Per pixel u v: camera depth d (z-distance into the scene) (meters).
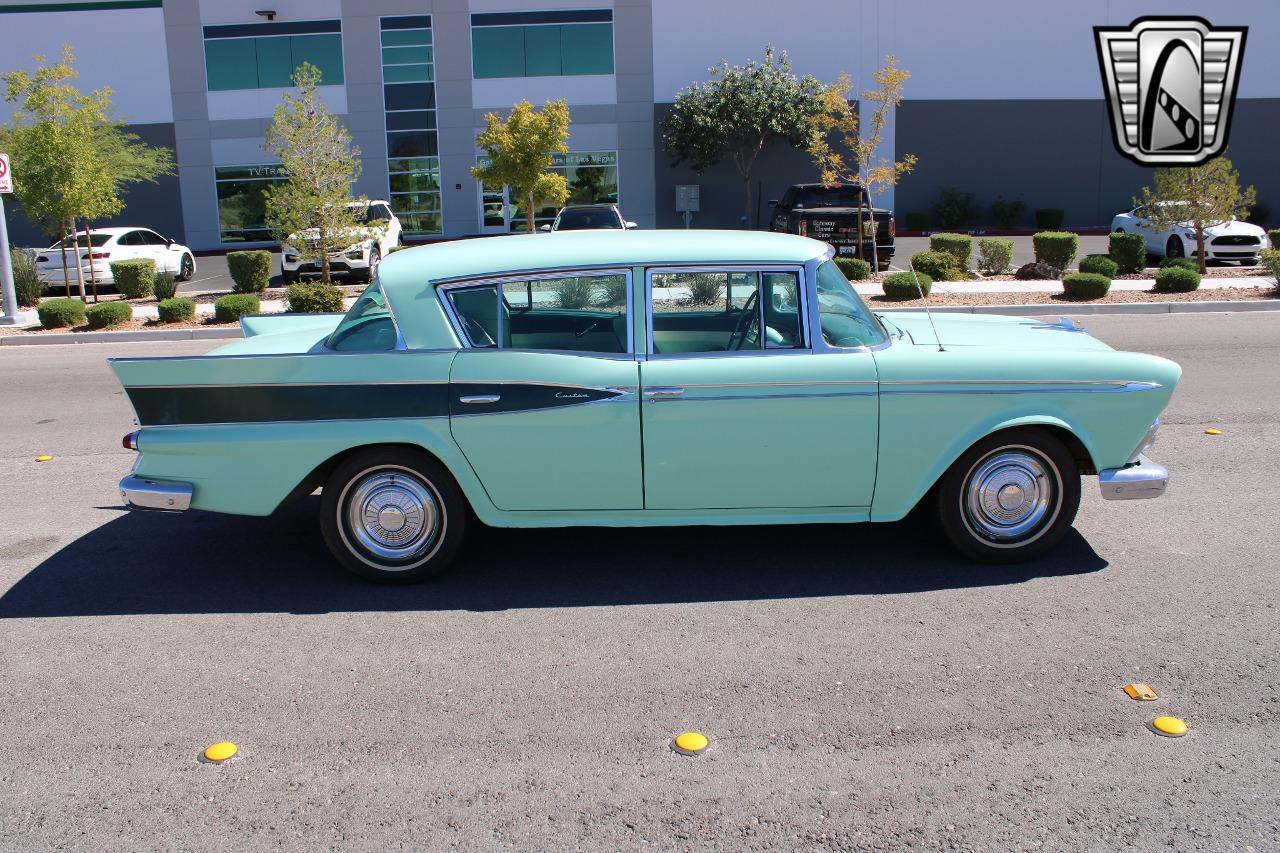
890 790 3.41
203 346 14.84
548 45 32.62
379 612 4.94
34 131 19.05
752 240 5.23
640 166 33.38
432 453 5.06
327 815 3.35
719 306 5.07
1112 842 3.12
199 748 3.76
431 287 5.07
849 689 4.07
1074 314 15.30
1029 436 5.13
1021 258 24.94
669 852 3.12
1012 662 4.26
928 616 4.73
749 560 5.51
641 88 32.91
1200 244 19.12
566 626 4.73
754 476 5.05
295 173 19.17
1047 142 33.81
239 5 32.19
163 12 32.25
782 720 3.85
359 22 32.38
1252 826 3.18
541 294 5.06
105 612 5.01
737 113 30.83
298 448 5.03
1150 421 5.15
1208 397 9.32
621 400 4.94
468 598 5.08
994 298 16.39
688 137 31.39
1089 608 4.77
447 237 33.59
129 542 6.07
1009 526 5.26
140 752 3.74
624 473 5.04
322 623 4.82
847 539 5.79
